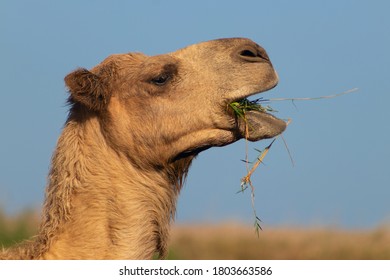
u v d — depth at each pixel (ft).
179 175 62.03
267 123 61.72
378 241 130.00
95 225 57.06
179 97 60.95
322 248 128.57
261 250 128.47
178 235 131.75
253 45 62.90
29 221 100.48
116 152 59.31
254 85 61.31
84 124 59.41
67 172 58.08
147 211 59.11
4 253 57.00
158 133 60.29
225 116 61.16
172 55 62.69
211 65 61.93
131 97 60.44
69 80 58.44
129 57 62.18
